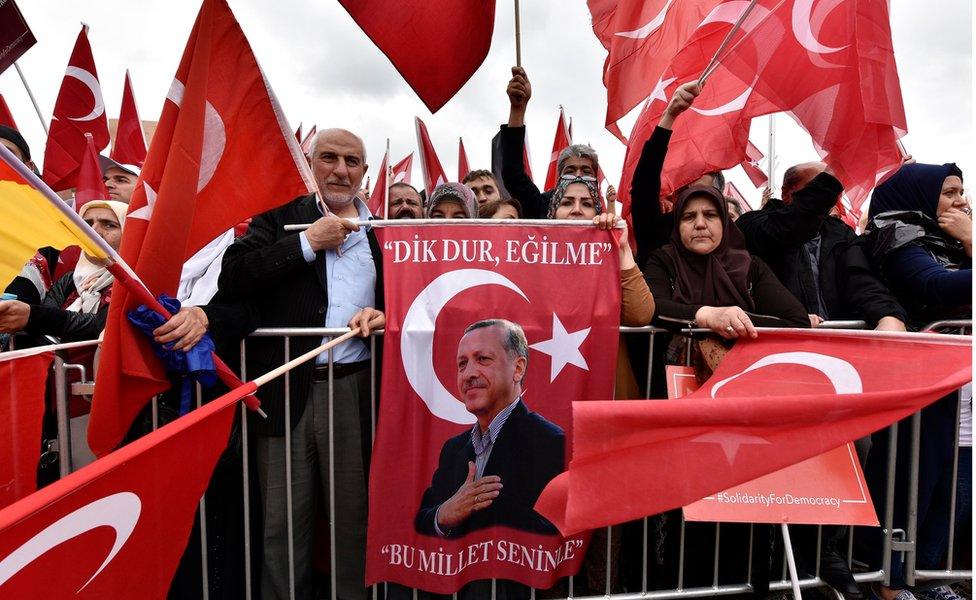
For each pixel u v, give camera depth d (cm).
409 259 235
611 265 239
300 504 237
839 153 257
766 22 273
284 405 234
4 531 122
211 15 195
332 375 231
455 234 236
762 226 305
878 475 266
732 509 217
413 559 230
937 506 267
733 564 254
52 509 132
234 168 212
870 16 245
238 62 207
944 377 194
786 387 222
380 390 235
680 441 168
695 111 315
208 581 241
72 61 547
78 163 552
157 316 192
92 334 262
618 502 165
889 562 253
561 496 182
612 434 165
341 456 240
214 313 215
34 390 209
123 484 152
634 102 354
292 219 261
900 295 282
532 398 234
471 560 233
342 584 244
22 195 182
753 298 266
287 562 236
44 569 132
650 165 294
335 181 256
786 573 261
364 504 243
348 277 247
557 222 238
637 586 264
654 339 263
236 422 241
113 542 151
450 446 231
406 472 231
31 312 252
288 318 241
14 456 200
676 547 258
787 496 219
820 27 259
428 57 269
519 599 246
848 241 306
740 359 232
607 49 386
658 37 343
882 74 244
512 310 235
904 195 305
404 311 232
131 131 591
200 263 343
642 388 267
